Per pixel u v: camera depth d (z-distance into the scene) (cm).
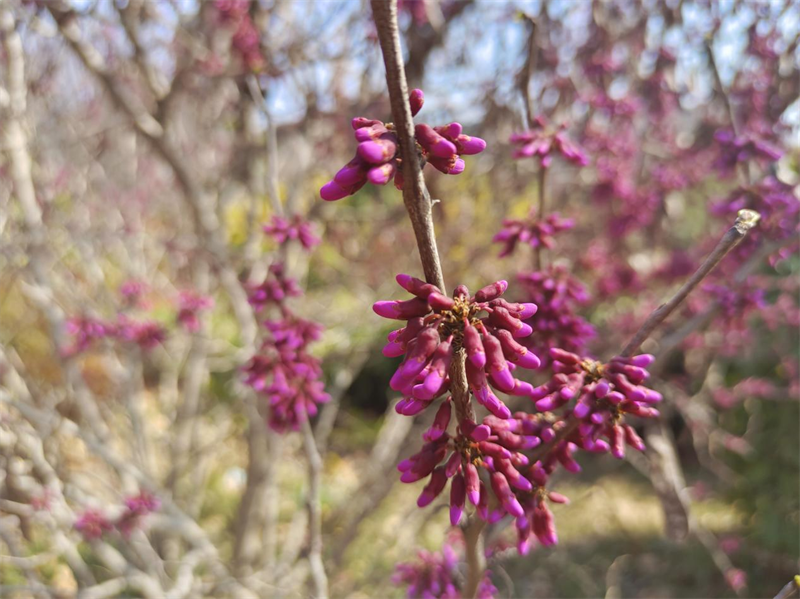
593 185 374
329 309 540
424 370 99
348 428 725
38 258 356
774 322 396
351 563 459
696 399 464
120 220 494
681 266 363
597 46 397
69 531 351
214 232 372
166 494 394
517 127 382
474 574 150
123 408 508
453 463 117
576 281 201
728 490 510
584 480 633
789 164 403
